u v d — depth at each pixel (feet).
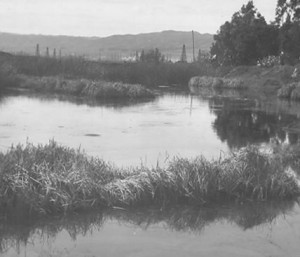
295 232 25.20
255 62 154.92
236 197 29.91
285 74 130.41
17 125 54.75
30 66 122.31
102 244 23.00
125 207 27.53
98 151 42.39
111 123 58.85
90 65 127.85
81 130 52.90
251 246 23.26
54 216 25.90
